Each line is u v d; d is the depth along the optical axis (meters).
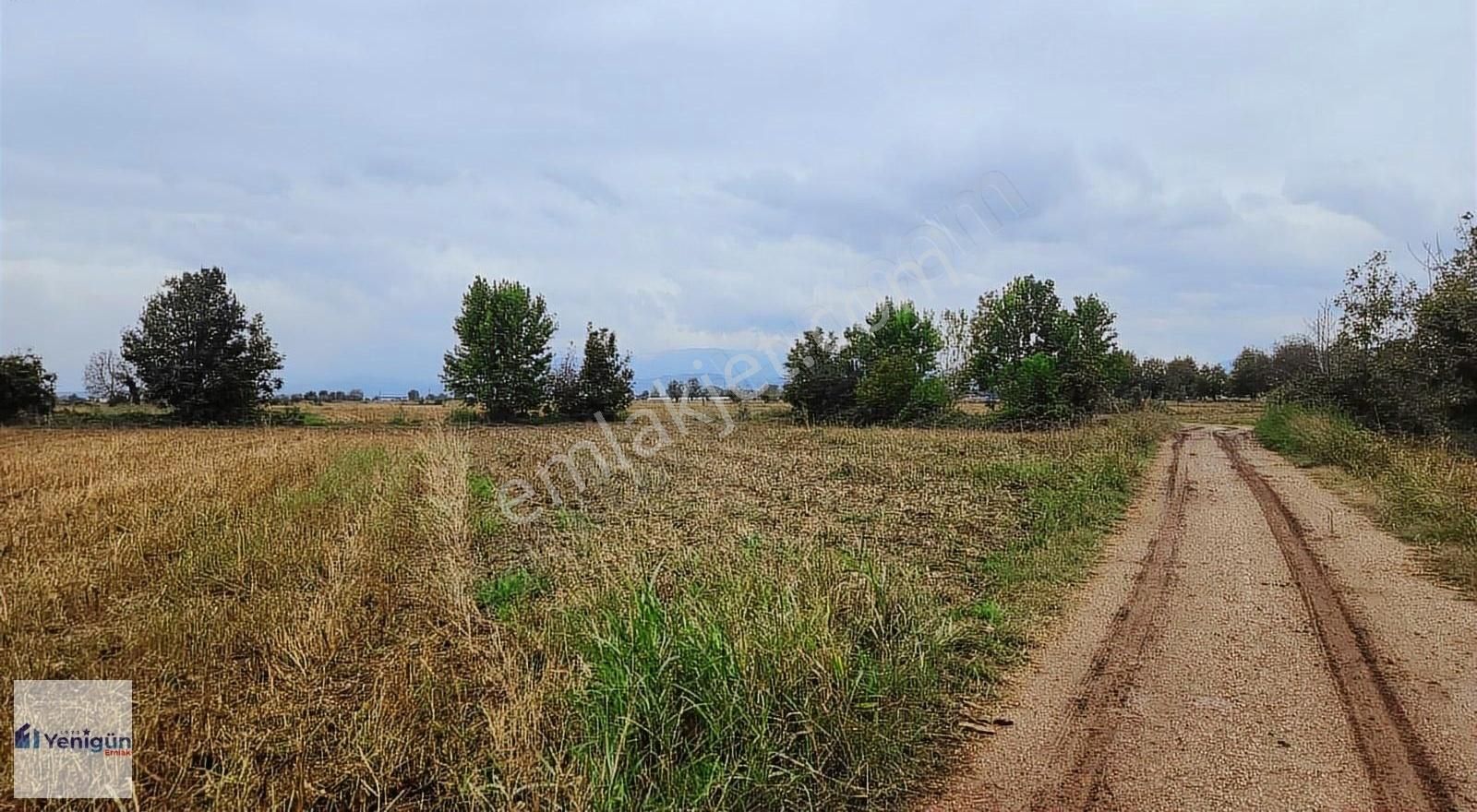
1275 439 20.34
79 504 11.59
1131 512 11.65
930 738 4.71
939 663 5.62
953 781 4.32
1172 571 8.31
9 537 9.67
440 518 10.09
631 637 4.96
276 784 4.15
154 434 29.89
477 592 7.57
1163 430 24.30
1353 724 4.80
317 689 5.31
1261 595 7.40
